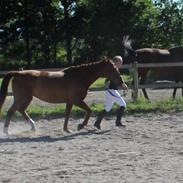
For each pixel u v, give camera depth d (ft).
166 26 160.04
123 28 156.25
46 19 189.67
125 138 35.58
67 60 185.47
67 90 38.75
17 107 38.75
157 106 50.78
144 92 55.72
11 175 24.98
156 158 28.35
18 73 38.83
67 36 188.44
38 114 48.06
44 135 38.04
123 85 39.55
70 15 189.16
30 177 24.43
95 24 159.02
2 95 38.17
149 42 156.56
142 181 23.20
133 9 156.35
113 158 28.58
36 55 195.62
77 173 25.02
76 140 35.37
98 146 32.63
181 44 161.38
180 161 27.43
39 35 190.70
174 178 23.66
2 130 41.04
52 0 189.06
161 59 60.08
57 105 55.21
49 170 25.85
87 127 41.11
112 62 39.37
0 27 193.06
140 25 155.74
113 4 156.35
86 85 39.22
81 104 39.04
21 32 191.83
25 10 188.34
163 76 62.34
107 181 23.30
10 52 201.87
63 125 42.88
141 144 33.01
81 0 182.19
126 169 25.70
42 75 38.91
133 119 45.29
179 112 49.11
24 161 28.32
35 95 39.14
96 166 26.55
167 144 32.76
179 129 39.04
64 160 28.32
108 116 47.11
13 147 33.04
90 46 164.04
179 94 66.13
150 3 158.51
